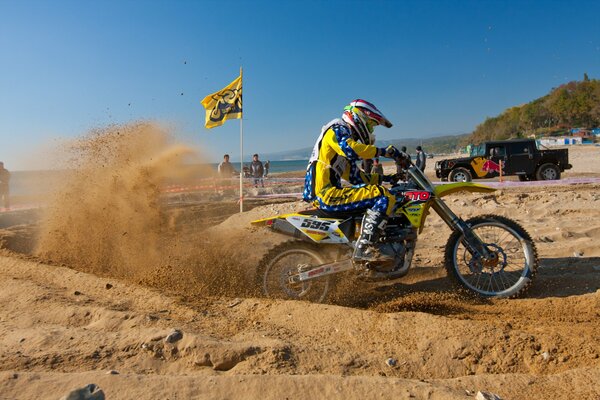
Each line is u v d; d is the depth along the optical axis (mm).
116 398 2271
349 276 4180
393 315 3316
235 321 3527
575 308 3605
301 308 3625
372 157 3922
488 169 17609
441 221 7438
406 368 2787
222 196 15445
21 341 3123
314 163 4152
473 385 2434
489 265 4059
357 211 4027
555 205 8609
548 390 2367
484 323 3117
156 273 4871
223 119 10328
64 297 4180
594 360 2652
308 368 2730
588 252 5230
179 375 2533
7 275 5031
